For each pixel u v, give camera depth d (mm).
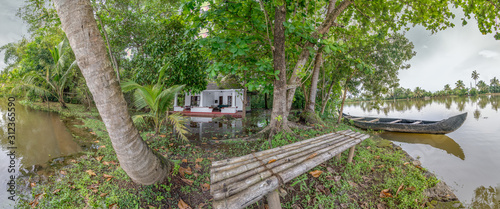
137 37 9836
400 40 9914
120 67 11914
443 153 5711
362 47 8734
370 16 6805
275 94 5379
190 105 19391
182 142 5027
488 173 4246
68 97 14992
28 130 5898
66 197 2361
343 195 2924
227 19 4223
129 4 9828
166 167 2910
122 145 2270
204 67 8172
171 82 7746
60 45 11227
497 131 8719
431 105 37031
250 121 10703
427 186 3318
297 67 5652
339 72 8758
